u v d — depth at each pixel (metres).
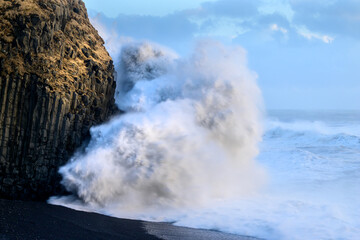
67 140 21.28
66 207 19.52
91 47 25.11
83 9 27.19
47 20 21.64
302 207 20.61
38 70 20.84
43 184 20.72
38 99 20.45
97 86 23.30
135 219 19.12
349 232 17.30
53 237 15.24
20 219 16.67
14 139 20.34
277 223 18.38
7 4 21.55
